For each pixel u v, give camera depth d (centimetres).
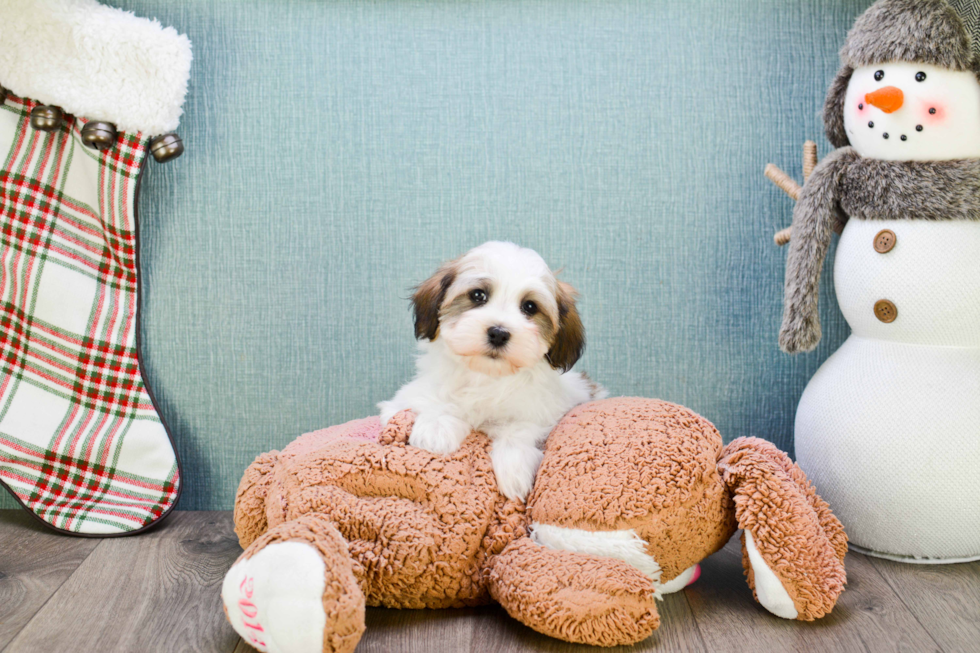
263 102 184
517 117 185
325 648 108
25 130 176
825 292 191
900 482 152
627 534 130
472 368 143
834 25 186
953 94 146
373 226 187
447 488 134
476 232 188
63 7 166
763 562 133
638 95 186
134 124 172
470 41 184
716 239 189
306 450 148
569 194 187
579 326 158
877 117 152
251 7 182
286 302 188
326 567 111
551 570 125
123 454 180
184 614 136
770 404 193
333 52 183
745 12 184
